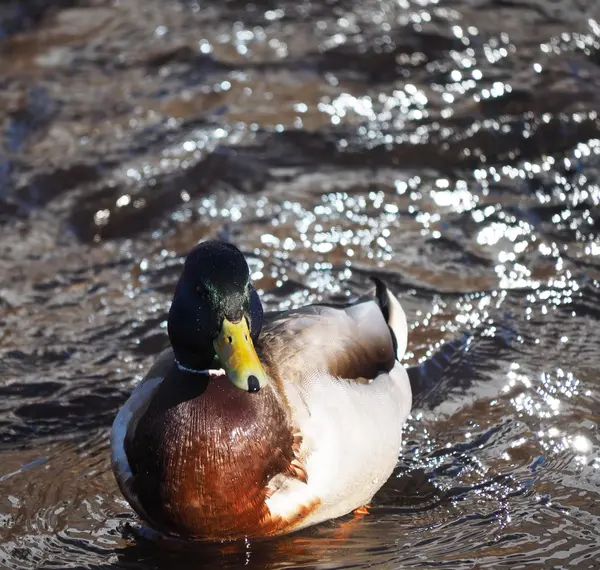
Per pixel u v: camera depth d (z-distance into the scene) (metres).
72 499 7.62
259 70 15.01
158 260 11.27
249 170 12.77
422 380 8.95
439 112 13.72
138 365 9.49
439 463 7.80
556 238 11.23
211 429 6.33
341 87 14.49
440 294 10.26
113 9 17.31
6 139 13.62
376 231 11.53
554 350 9.27
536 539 6.85
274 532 6.68
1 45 16.36
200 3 17.28
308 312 7.45
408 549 6.79
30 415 8.82
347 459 6.68
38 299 10.66
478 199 12.08
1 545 7.09
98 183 12.51
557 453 7.84
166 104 14.34
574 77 14.38
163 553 6.88
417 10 16.45
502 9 16.38
